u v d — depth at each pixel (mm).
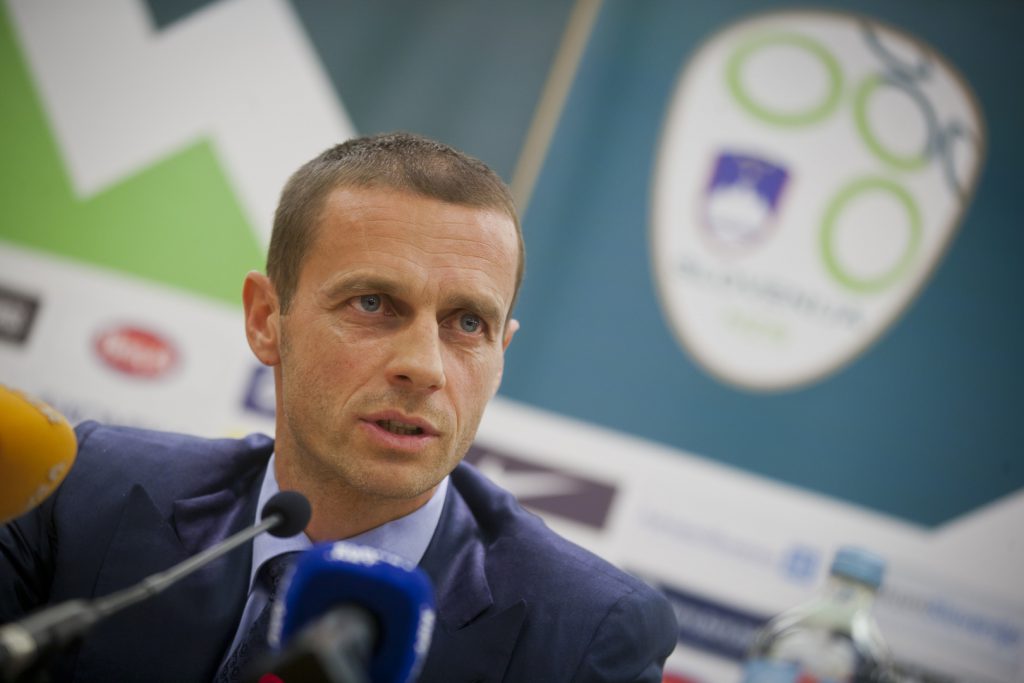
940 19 13680
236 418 13266
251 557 5098
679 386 13195
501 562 5293
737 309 13312
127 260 13469
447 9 13852
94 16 13812
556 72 13695
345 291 4645
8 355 13180
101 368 13258
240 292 13539
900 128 13516
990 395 13148
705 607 12906
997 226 13344
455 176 4816
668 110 13617
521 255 5117
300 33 13836
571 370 13203
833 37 13680
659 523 13008
